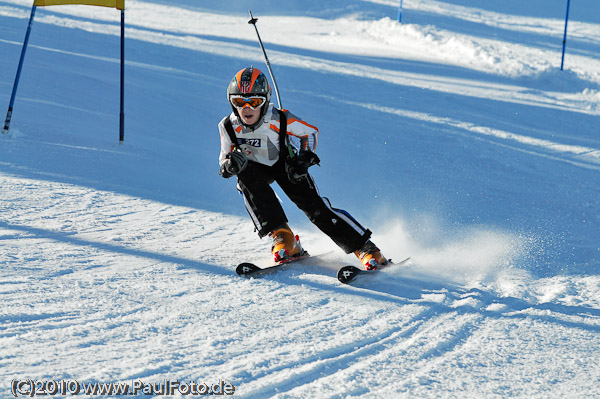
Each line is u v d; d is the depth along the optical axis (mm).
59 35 56781
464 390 8875
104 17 81875
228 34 79562
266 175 15250
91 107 34312
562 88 64562
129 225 16688
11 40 50125
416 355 10078
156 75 45250
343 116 39969
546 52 85312
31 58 43688
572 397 8789
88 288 11898
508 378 9352
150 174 22750
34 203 17500
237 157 14398
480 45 81500
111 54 51219
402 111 43438
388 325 11305
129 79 42406
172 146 28656
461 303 12773
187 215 18266
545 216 21766
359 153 31109
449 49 80562
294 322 11125
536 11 129000
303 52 68688
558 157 34656
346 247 14836
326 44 79750
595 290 13891
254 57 59469
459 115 44156
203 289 12539
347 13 104875
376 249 14883
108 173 21922
